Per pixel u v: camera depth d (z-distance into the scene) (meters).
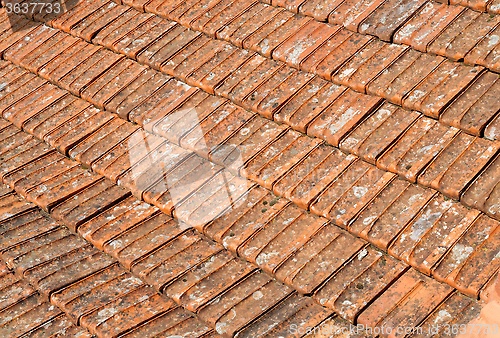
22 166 4.56
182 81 4.65
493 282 3.10
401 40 4.22
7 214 4.26
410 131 3.81
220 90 4.45
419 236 3.38
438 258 3.26
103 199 4.18
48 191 4.32
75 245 3.99
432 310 3.12
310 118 4.06
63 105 4.91
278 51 4.50
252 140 4.14
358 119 3.94
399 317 3.14
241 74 4.51
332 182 3.74
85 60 5.12
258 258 3.56
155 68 4.82
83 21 5.43
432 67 4.03
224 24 4.85
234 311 3.38
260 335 3.24
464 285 3.14
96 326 3.47
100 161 4.40
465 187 3.44
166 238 3.84
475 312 3.07
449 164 3.57
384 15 4.40
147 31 5.08
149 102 4.61
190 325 3.40
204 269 3.63
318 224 3.62
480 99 3.77
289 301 3.38
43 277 3.81
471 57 3.95
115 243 3.89
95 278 3.76
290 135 4.08
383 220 3.50
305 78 4.31
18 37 5.60
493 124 3.63
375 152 3.75
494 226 3.30
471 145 3.62
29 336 3.56
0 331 3.62
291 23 4.68
